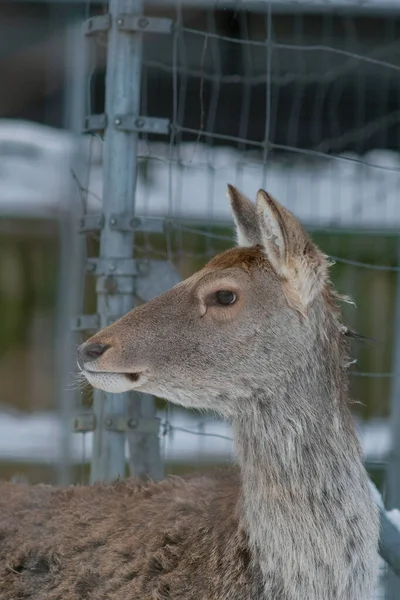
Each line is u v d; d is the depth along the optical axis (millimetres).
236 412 7574
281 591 7250
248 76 14461
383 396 17812
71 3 13547
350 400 7879
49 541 7891
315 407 7453
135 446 9422
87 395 10570
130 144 9414
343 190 17281
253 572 7273
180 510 7805
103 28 9414
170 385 7523
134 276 9391
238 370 7477
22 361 20062
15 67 15844
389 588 9250
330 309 7684
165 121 9484
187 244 16188
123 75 9375
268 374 7457
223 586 7254
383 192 17359
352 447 7582
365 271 17250
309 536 7297
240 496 7566
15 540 7977
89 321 9523
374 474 12867
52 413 19656
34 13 14969
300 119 17875
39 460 15906
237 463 7809
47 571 7793
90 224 9594
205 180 16766
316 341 7484
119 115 9344
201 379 7492
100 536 7805
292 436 7410
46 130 16797
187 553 7461
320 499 7355
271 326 7457
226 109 17328
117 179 9375
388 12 15031
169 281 9445
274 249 7477
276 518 7312
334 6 13812
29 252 19266
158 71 16062
